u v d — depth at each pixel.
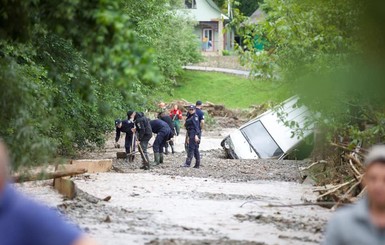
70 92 52.50
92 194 40.50
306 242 27.62
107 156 69.00
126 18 21.97
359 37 32.62
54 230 9.55
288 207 37.19
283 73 40.94
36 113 32.50
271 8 43.16
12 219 9.52
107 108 39.72
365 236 12.08
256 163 65.94
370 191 12.33
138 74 21.14
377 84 33.09
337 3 37.78
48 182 42.44
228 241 27.19
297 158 70.44
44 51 45.84
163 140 64.12
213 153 79.94
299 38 40.28
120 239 27.02
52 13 23.48
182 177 53.00
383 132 38.28
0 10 25.19
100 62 21.73
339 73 34.44
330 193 38.22
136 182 47.69
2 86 30.28
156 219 32.38
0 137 30.36
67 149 55.97
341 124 39.84
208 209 36.00
